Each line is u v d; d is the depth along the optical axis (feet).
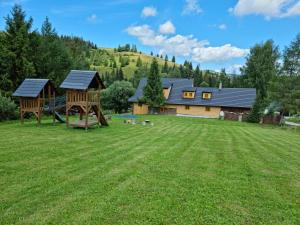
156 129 70.28
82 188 23.95
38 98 70.08
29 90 70.03
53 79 118.73
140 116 122.21
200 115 141.18
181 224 18.35
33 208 19.72
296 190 25.77
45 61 118.52
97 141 47.98
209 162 35.42
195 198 22.74
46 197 21.72
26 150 38.50
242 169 32.68
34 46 113.19
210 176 29.17
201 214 19.88
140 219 18.70
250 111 121.08
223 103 137.28
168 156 37.78
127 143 46.93
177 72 332.80
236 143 52.31
